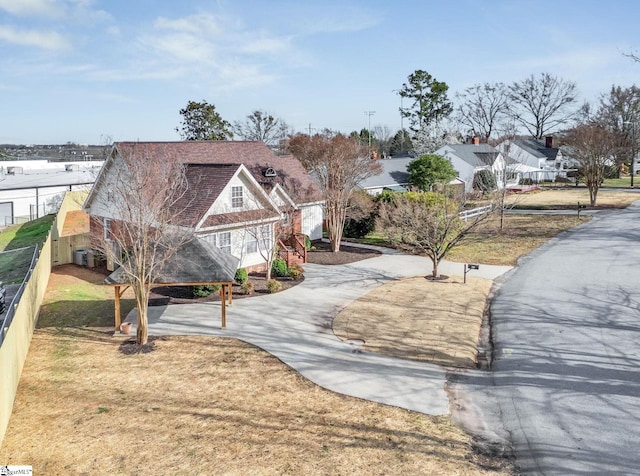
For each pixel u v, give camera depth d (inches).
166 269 675.4
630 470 378.9
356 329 706.8
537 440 424.5
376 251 1259.8
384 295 873.5
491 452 411.2
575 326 698.8
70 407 484.4
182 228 786.2
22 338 577.3
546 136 3356.3
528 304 808.9
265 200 1028.5
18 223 1571.1
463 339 666.8
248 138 3186.5
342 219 1254.9
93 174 1675.7
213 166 1006.4
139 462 393.7
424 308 797.2
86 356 611.8
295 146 1786.4
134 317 756.0
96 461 394.6
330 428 446.9
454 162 2260.1
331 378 552.7
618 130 2758.4
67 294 861.2
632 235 1317.7
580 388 517.3
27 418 462.6
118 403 493.0
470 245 1298.0
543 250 1203.2
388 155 3880.4
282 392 519.2
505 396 508.4
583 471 379.9
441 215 1047.6
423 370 575.2
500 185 2384.4
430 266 1095.0
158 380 546.9
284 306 814.5
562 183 2849.4
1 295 685.3
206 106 2874.0
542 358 597.6
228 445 418.0
